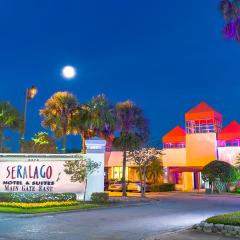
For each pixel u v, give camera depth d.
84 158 29.31
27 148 46.22
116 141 38.47
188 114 53.91
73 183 29.27
